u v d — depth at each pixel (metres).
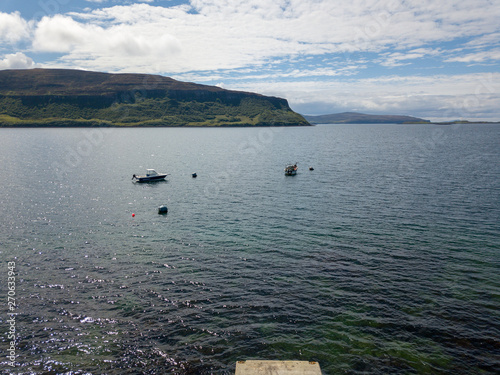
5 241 41.00
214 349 22.36
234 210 55.22
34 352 22.14
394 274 31.97
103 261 35.72
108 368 20.80
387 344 22.53
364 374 20.08
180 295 28.92
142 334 23.94
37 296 28.78
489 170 90.38
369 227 45.50
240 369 13.47
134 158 131.12
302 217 50.59
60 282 31.22
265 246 39.47
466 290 28.92
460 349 21.97
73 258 36.44
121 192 69.75
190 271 33.34
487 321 24.70
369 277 31.50
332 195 64.56
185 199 63.38
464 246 38.41
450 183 73.56
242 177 86.88
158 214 53.50
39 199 62.38
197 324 24.97
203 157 134.50
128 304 27.64
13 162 112.88
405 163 108.12
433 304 26.91
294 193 67.00
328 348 22.27
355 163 110.12
